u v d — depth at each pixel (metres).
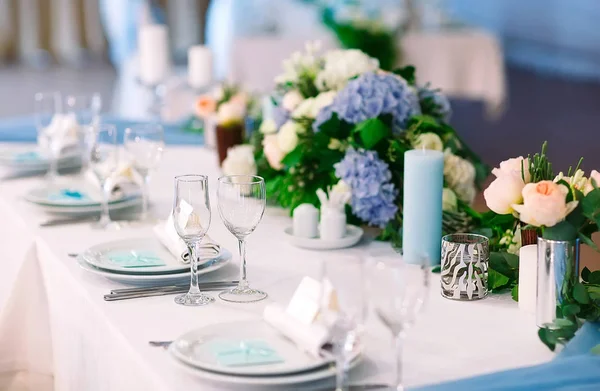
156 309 1.65
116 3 10.52
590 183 1.58
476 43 6.38
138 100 6.19
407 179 1.89
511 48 10.45
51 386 2.15
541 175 1.62
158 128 2.30
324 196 2.08
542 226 1.52
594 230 1.55
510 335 1.54
